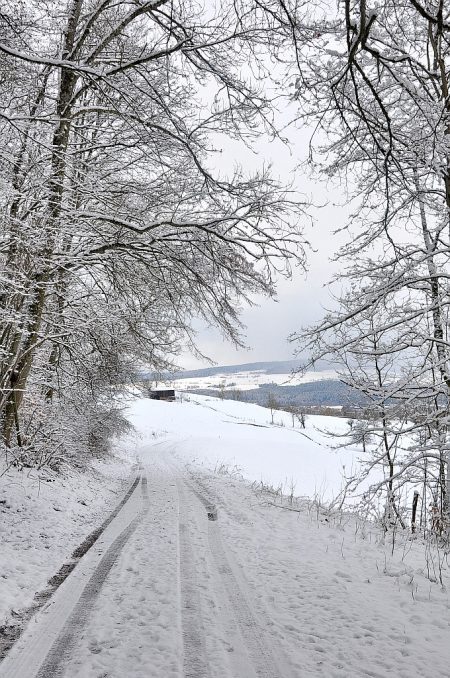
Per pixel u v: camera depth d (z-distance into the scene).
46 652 3.72
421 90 6.14
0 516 7.55
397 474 8.84
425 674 3.35
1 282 7.27
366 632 4.00
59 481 10.87
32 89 7.96
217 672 3.39
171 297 9.97
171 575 5.43
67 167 8.88
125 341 11.73
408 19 5.40
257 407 114.50
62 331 10.86
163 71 8.34
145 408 91.94
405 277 8.52
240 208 8.48
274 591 4.96
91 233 9.09
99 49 8.50
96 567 5.80
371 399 9.70
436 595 4.86
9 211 7.62
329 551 6.48
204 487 13.60
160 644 3.79
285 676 3.35
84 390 14.55
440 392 9.10
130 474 18.81
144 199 9.91
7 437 10.23
